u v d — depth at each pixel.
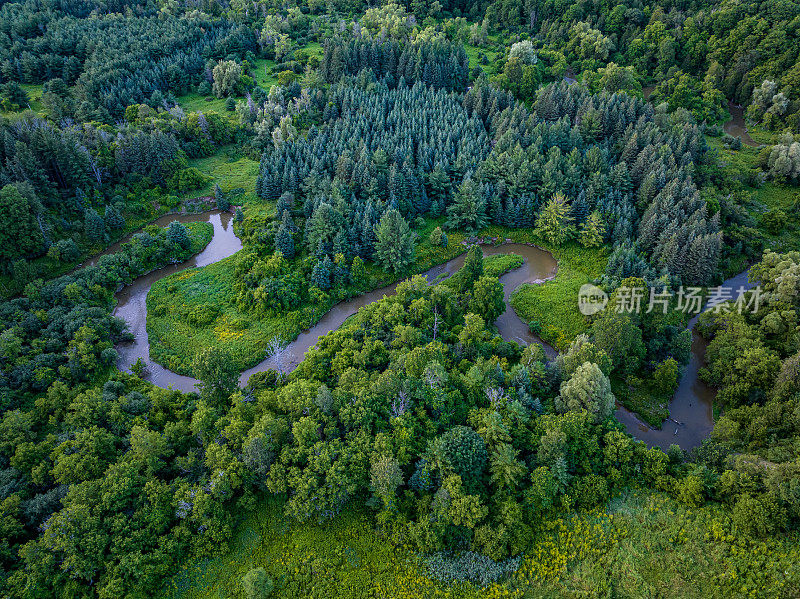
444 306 96.31
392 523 60.94
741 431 73.00
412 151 132.12
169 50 174.75
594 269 111.69
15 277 98.62
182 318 99.44
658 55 176.00
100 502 59.69
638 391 86.12
